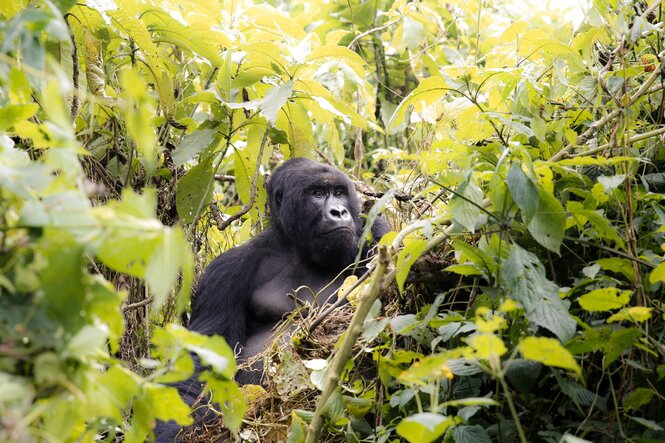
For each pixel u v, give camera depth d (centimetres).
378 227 538
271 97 468
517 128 363
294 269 545
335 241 516
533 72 458
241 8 593
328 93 512
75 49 429
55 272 199
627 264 319
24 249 208
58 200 205
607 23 400
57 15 247
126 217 203
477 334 265
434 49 711
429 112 528
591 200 330
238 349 521
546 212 306
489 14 704
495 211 314
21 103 272
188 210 509
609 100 389
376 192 564
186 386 468
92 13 462
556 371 302
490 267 321
